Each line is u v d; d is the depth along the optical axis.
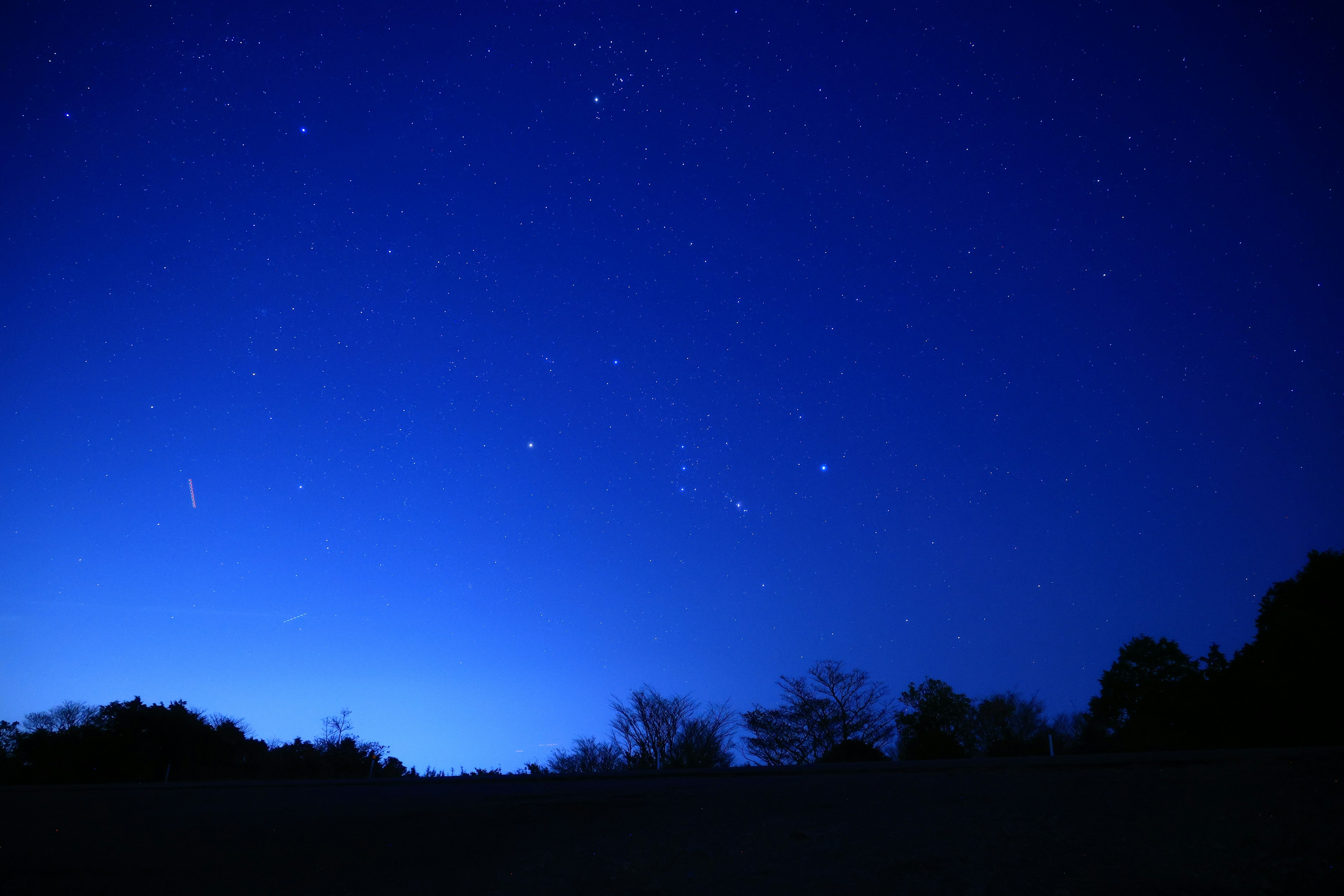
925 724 37.19
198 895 4.79
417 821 7.25
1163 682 31.70
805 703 36.88
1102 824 5.36
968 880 4.22
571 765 34.75
